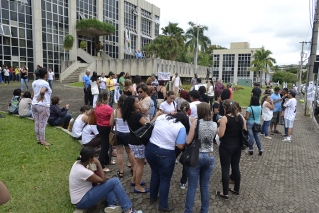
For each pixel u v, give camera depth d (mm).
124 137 4777
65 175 4906
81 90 18219
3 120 8148
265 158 6730
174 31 39344
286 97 9859
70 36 27547
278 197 4543
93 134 5969
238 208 4129
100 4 33344
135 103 4145
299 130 10820
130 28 39906
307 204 4320
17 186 4348
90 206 3719
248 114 6742
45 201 3982
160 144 3660
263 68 56219
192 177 3615
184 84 29906
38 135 6230
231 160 4496
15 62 24797
